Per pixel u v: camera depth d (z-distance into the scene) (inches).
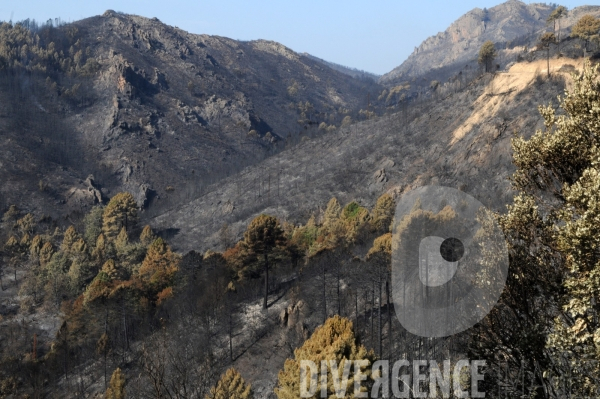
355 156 5920.3
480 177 3971.5
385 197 3636.8
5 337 3624.5
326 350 944.3
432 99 6688.0
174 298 3105.3
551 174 690.8
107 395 1854.1
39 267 4808.1
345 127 7249.0
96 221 5782.5
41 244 5290.4
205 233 5580.7
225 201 6082.7
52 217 7372.1
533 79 4808.1
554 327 578.2
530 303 613.0
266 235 3024.1
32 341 3535.9
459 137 4965.6
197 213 6117.1
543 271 618.5
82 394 2439.7
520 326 598.5
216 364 1540.4
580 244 558.9
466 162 4431.6
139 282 3577.8
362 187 5211.6
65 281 4271.7
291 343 2320.4
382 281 1657.2
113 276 4148.6
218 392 1009.5
